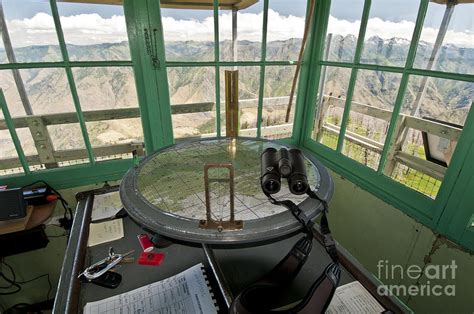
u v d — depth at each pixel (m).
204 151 1.02
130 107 1.36
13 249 1.12
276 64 1.54
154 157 0.97
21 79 1.15
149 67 1.27
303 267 0.81
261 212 0.67
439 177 1.26
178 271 0.79
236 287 0.75
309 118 1.71
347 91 1.42
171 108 1.43
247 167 0.89
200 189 0.76
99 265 0.78
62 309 0.65
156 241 0.87
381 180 1.28
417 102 1.27
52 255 1.41
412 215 1.14
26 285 1.42
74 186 1.32
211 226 0.61
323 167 0.91
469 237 0.94
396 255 1.24
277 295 0.71
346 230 1.52
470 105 0.89
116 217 1.01
